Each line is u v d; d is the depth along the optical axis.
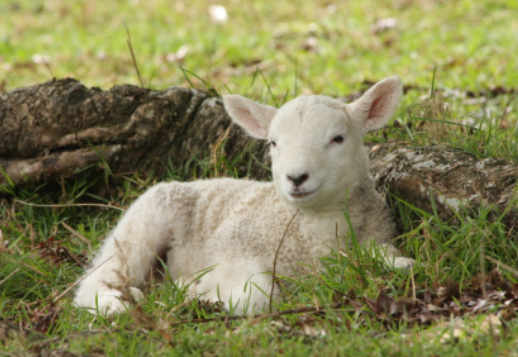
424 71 23.88
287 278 10.84
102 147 15.20
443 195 11.55
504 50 25.62
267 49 28.09
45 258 12.98
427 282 10.45
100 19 35.16
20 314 10.91
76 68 26.75
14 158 15.39
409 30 29.69
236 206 12.28
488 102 19.61
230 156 15.75
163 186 12.66
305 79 23.09
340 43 28.48
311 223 11.42
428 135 14.51
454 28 29.25
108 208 15.17
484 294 9.29
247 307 10.31
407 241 11.25
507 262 10.55
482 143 13.65
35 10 37.50
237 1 36.56
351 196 11.36
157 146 15.64
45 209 15.05
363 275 10.43
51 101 15.12
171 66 26.42
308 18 32.88
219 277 11.52
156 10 35.88
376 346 8.52
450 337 8.61
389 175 12.84
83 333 9.47
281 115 11.11
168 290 11.27
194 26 32.53
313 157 10.56
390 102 11.55
